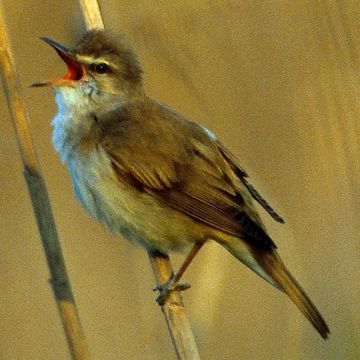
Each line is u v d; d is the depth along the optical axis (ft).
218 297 31.48
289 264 33.12
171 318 27.73
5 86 27.43
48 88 35.35
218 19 34.19
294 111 33.88
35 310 33.96
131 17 33.68
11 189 34.53
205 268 31.89
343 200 33.24
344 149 33.30
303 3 34.09
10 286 34.09
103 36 30.25
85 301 33.71
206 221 29.17
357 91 33.27
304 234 33.45
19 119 27.32
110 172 29.19
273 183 33.71
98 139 29.50
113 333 33.19
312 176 33.60
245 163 33.86
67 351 33.60
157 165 29.22
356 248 33.01
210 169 29.71
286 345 32.73
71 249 34.45
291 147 33.86
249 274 33.99
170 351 32.58
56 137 30.14
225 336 32.76
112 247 34.55
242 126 34.14
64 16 33.71
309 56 33.83
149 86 33.76
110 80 30.14
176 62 33.94
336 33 33.60
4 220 34.42
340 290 32.83
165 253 29.84
